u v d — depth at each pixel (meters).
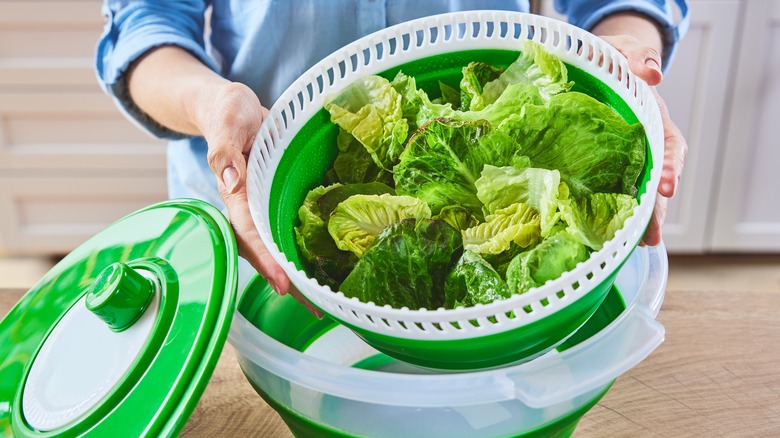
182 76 0.68
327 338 0.60
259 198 0.48
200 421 0.56
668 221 1.63
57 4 1.41
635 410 0.55
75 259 0.54
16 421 0.46
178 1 0.79
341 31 0.75
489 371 0.41
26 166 1.60
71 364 0.45
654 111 0.47
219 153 0.51
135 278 0.43
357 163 0.57
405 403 0.41
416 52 0.56
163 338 0.42
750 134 1.50
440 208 0.52
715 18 1.38
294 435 0.52
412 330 0.39
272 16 0.74
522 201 0.50
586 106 0.50
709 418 0.54
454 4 0.74
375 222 0.52
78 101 1.52
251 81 0.79
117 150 1.59
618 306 0.53
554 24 0.53
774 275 1.66
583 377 0.40
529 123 0.51
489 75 0.56
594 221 0.49
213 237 0.46
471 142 0.51
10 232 1.69
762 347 0.61
